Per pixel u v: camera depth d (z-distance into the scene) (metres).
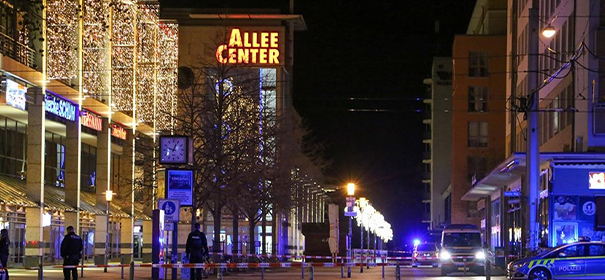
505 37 102.94
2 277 30.64
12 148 54.88
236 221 54.25
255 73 63.75
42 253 51.44
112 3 54.28
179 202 35.22
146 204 66.06
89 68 58.09
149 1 69.00
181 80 68.62
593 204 46.59
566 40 50.62
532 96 38.94
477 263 44.38
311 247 73.19
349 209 60.22
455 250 45.03
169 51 70.12
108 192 58.12
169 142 35.97
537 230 38.00
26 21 45.28
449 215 122.31
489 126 103.69
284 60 85.81
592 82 46.16
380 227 102.62
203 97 48.69
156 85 69.06
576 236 46.75
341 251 81.12
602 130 46.12
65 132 61.44
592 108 46.16
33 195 51.53
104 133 63.62
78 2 54.53
